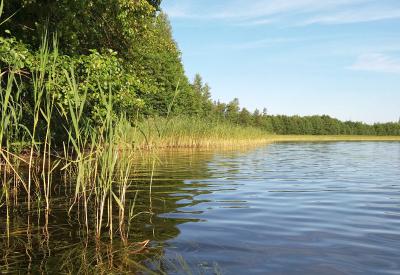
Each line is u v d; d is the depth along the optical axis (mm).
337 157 22469
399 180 11125
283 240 4766
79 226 5367
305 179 11203
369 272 3684
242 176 11727
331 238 4875
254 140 45438
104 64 8883
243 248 4410
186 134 28375
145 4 12391
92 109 8914
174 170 12930
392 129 105688
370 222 5777
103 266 3787
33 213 6109
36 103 5781
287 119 99625
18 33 10555
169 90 40062
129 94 9508
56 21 10250
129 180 10195
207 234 4996
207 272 3639
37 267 3760
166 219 5859
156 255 4129
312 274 3621
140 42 15328
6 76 8812
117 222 5656
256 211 6516
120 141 5855
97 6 11391
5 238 4754
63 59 8484
